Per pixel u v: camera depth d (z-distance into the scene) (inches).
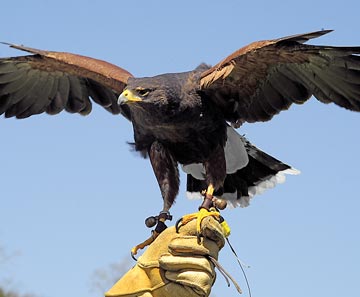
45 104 382.9
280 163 369.4
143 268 235.5
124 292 234.4
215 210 260.1
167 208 326.6
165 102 322.3
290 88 342.0
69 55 359.6
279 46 316.2
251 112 350.0
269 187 369.1
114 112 376.2
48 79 377.1
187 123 329.7
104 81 352.8
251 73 334.3
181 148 336.5
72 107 382.3
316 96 340.2
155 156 334.3
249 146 371.2
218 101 343.3
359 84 328.2
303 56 323.6
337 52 317.7
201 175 349.4
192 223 239.1
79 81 376.2
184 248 231.6
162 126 327.6
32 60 365.4
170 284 232.2
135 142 343.6
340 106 337.7
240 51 323.3
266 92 344.5
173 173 332.5
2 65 370.3
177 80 331.6
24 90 380.2
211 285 233.8
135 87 324.2
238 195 370.0
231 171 355.9
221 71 328.5
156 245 238.4
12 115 382.9
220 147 339.6
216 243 238.2
